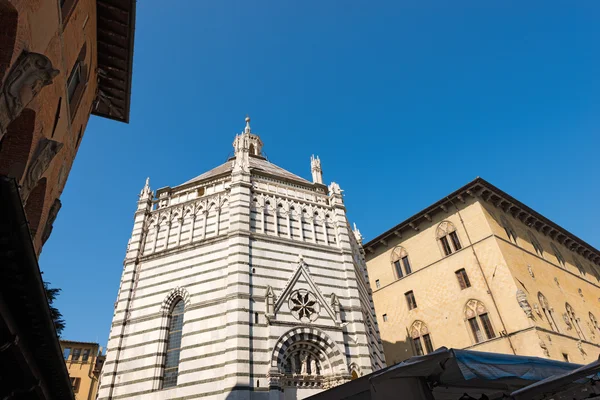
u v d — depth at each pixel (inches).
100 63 879.7
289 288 1151.6
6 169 548.7
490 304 1568.7
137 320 1135.0
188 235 1282.0
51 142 612.1
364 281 1582.2
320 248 1309.1
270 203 1344.7
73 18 633.6
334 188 1505.9
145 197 1412.4
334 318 1145.4
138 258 1262.3
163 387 1011.9
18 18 434.3
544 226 2060.8
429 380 414.3
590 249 2377.0
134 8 766.5
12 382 433.7
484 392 536.1
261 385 965.2
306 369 1062.4
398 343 1871.3
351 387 438.0
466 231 1761.8
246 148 1462.8
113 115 1003.3
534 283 1667.1
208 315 1076.5
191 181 1451.8
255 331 1039.0
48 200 711.1
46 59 485.1
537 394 436.5
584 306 1963.6
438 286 1793.8
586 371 415.2
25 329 383.9
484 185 1769.2
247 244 1193.4
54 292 1184.2
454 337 1652.3
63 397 526.0
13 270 326.3
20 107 476.7
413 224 1995.6
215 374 973.8
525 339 1419.8
